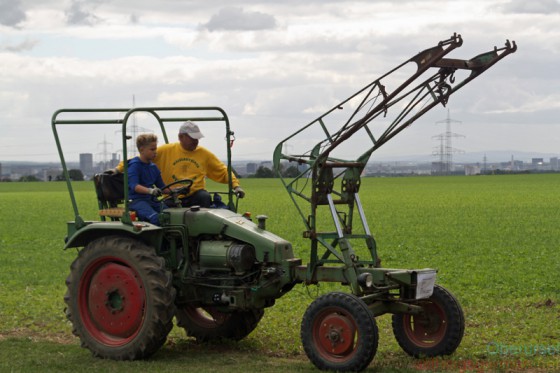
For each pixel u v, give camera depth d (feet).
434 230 105.09
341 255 32.17
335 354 30.04
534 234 98.07
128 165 34.50
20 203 206.80
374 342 29.19
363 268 31.50
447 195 231.91
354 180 32.63
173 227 33.94
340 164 31.76
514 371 29.91
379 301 31.83
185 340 37.52
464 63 30.66
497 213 143.43
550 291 51.21
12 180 621.31
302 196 32.68
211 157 36.96
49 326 39.86
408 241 88.94
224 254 33.19
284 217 135.03
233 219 33.99
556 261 69.00
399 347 34.86
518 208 159.53
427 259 71.41
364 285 30.45
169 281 32.55
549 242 87.61
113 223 33.99
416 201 195.42
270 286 32.96
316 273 32.30
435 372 29.76
